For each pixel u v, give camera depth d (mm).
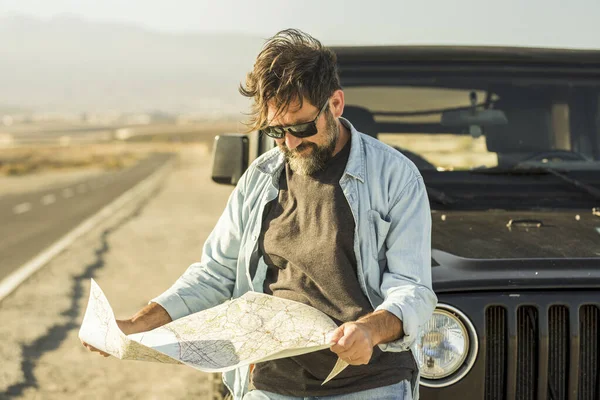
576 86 3738
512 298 2480
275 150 2426
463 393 2438
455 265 2580
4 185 37344
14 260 11227
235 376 2422
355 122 3744
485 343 2445
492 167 3629
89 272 9898
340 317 2135
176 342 2137
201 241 13148
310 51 2127
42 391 5188
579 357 2521
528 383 2504
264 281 2330
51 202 24391
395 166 2256
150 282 9109
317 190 2256
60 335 6672
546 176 3531
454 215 3240
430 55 3740
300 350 1989
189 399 5012
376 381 2156
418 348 2436
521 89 3727
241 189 2457
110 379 5469
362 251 2205
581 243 2773
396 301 2035
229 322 2170
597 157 3697
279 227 2287
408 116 3736
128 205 22406
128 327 2312
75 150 123000
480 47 3818
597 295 2506
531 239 2832
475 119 3713
